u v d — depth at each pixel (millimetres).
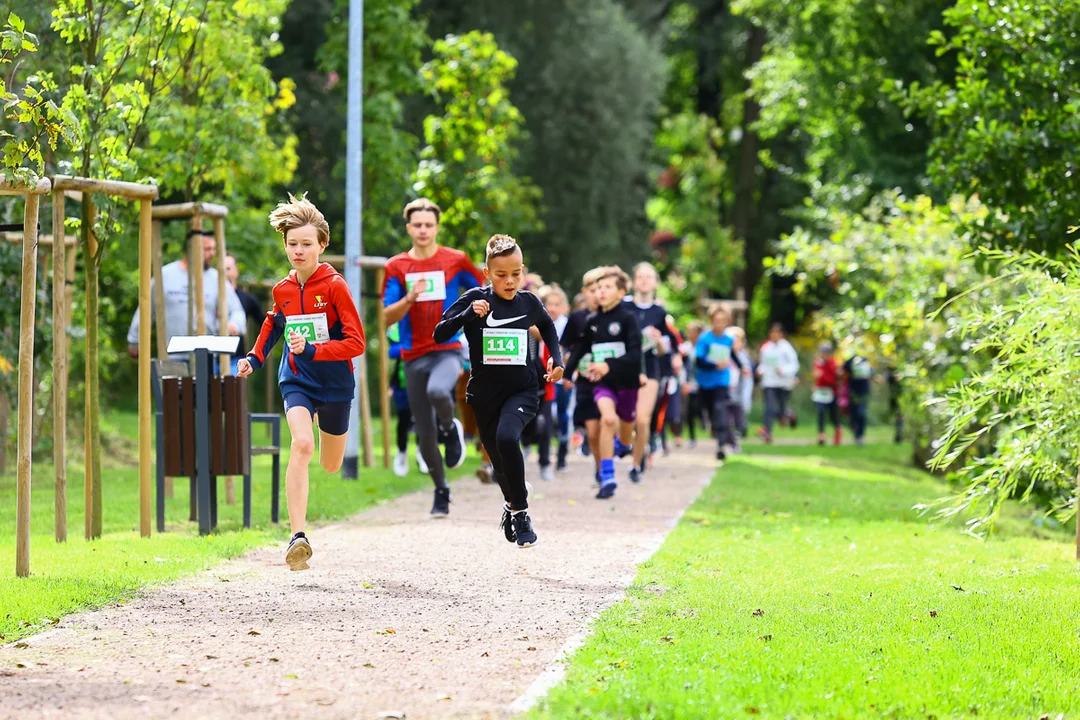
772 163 67250
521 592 12359
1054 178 19781
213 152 22828
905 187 47875
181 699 8414
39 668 9234
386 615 11203
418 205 18438
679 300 74938
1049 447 14008
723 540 16469
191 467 16562
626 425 22625
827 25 52188
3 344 23938
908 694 8594
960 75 22141
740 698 8383
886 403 57406
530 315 14219
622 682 8641
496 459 14336
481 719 7973
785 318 80125
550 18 55281
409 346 18375
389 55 30266
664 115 80188
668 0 71062
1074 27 19406
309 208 13352
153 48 18406
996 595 12523
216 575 13172
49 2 17344
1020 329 14258
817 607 11719
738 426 35562
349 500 20172
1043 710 8547
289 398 13297
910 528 18500
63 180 14359
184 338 16484
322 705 8305
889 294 30578
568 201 55219
